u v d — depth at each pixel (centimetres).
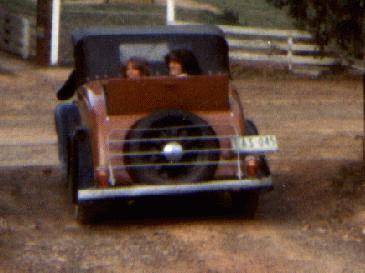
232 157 1016
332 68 2834
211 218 1089
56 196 1215
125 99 997
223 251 911
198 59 1120
